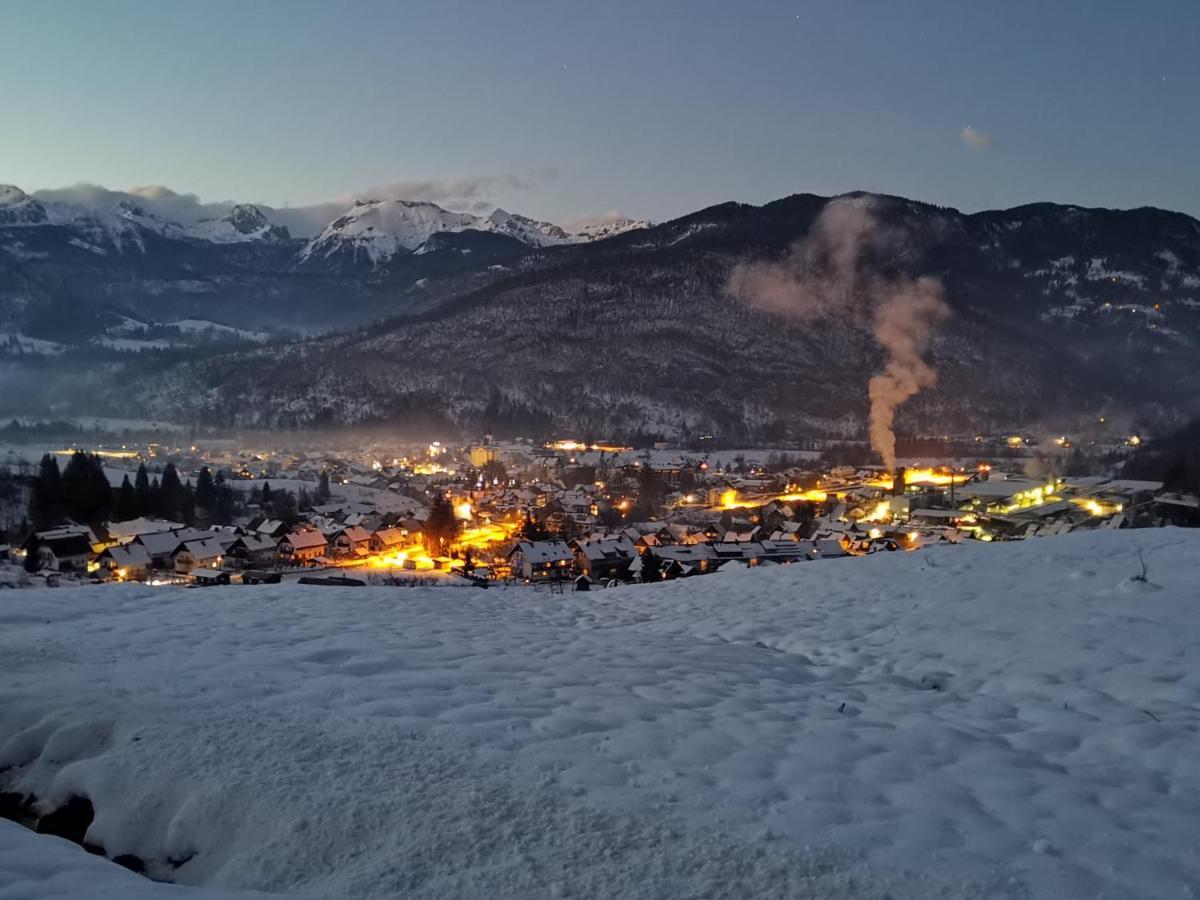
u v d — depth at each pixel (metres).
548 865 3.74
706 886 3.58
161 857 4.25
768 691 6.96
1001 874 3.69
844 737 5.56
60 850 3.86
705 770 4.82
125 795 4.58
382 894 3.56
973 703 6.65
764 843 3.90
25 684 6.21
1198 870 3.76
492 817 4.14
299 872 3.80
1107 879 3.68
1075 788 4.70
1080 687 6.78
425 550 74.88
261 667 6.93
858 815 4.25
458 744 5.07
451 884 3.62
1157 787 4.74
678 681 7.16
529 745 5.11
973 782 4.79
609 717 5.84
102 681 6.30
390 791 4.42
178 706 5.65
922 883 3.61
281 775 4.59
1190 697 6.29
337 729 5.27
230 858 4.04
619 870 3.70
